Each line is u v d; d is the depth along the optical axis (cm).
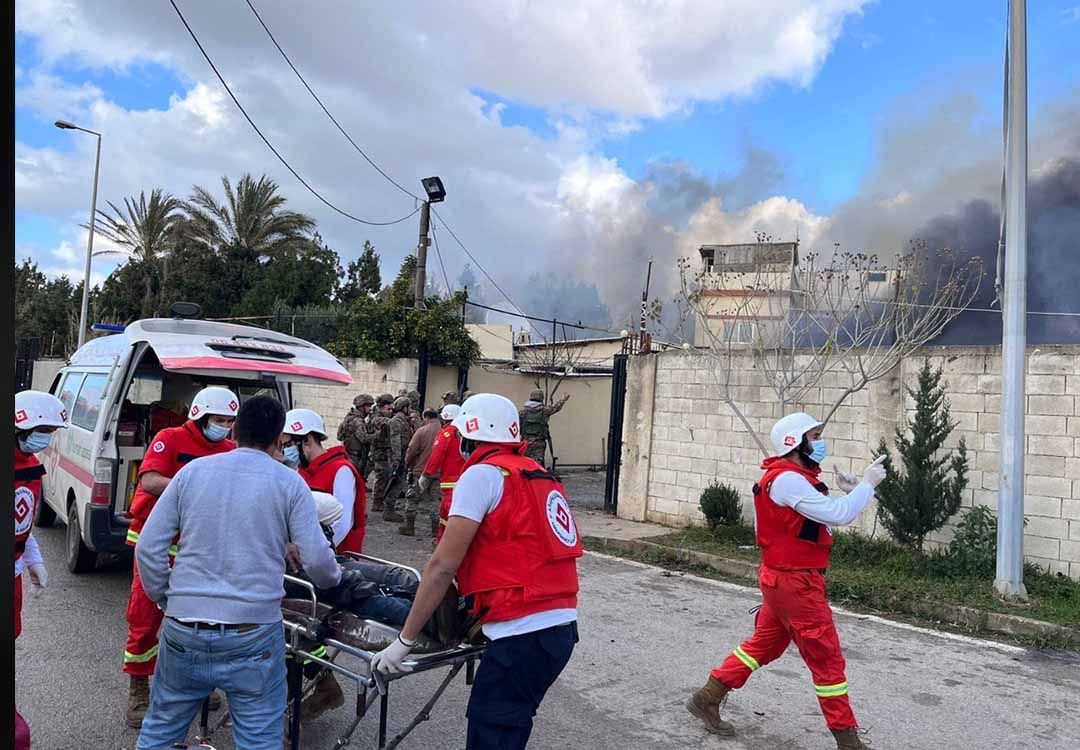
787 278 1070
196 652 294
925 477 856
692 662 592
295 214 3438
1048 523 810
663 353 1181
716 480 1104
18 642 567
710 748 447
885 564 864
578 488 1566
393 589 371
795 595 425
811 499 415
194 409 480
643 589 819
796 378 987
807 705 516
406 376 1549
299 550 315
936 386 888
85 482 707
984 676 585
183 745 321
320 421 466
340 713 472
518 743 303
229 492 304
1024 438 780
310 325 1836
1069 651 651
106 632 596
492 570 303
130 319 3375
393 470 1166
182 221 3334
